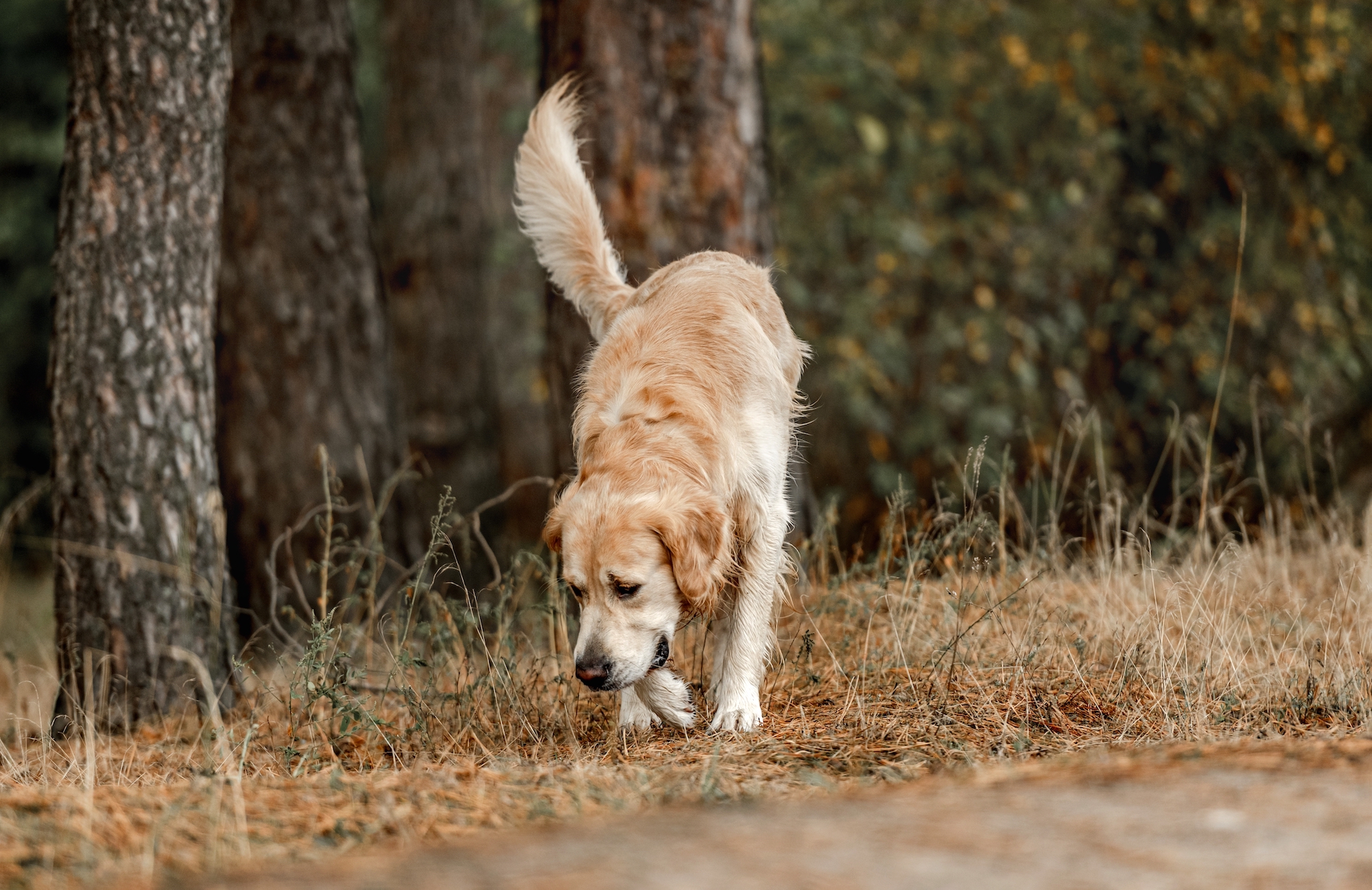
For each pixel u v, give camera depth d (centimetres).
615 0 813
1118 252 1294
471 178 1452
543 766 483
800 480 841
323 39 934
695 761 482
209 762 519
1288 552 788
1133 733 506
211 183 669
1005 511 793
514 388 1847
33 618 1016
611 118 816
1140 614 639
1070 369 1308
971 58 1341
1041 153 1348
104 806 395
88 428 640
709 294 602
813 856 291
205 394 672
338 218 944
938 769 445
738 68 839
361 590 831
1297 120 1174
